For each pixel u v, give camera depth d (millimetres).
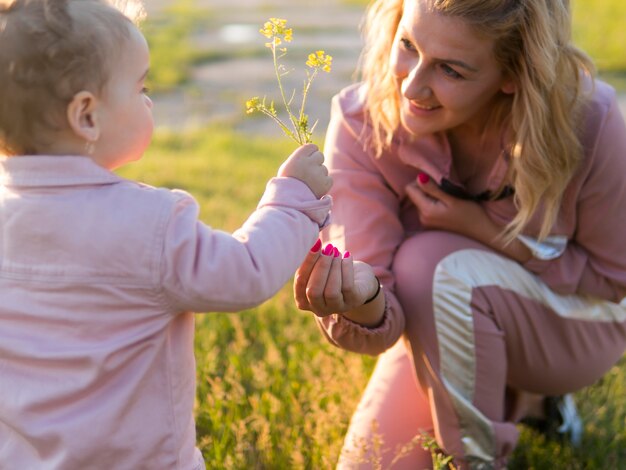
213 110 7266
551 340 2543
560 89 2252
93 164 1764
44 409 1791
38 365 1785
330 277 2096
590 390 2982
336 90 7695
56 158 1747
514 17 2137
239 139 6422
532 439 2781
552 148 2307
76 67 1708
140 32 1814
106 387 1790
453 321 2414
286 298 3561
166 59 8883
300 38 9891
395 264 2500
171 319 1796
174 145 6277
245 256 1777
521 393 2730
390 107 2451
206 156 5938
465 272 2436
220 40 9922
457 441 2438
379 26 2406
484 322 2438
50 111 1733
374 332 2346
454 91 2205
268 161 5859
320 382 2795
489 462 2449
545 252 2471
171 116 7121
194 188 5086
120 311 1754
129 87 1786
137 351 1776
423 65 2193
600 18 9961
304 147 1951
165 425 1839
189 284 1729
